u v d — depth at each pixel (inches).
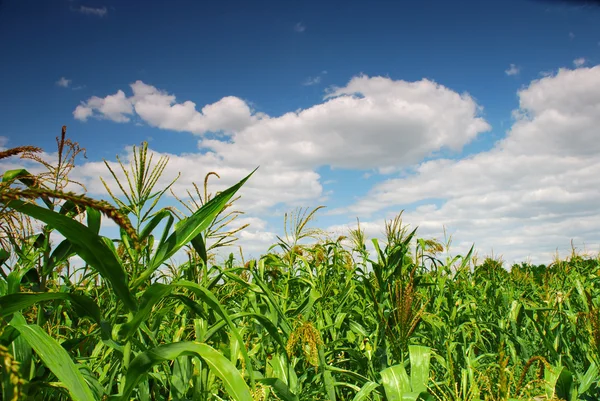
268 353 195.8
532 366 212.7
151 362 90.7
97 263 93.8
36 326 82.7
